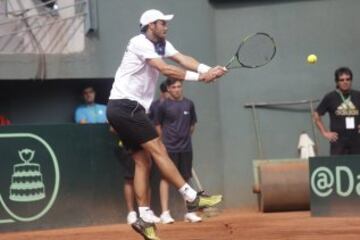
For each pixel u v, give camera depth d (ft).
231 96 112.88
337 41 113.50
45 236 86.58
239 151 112.78
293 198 103.19
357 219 90.17
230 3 112.98
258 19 113.09
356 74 113.39
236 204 112.47
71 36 112.27
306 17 113.50
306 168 104.58
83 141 96.02
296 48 113.19
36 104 113.70
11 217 92.32
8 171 92.38
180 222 95.66
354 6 113.60
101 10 110.32
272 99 112.98
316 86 113.09
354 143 100.89
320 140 112.68
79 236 84.99
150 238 64.59
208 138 111.65
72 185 95.20
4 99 112.98
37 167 93.61
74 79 111.96
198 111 111.34
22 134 93.15
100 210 96.53
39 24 112.98
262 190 103.45
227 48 112.68
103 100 115.44
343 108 100.78
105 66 110.52
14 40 112.06
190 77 61.93
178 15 111.45
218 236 78.07
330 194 93.97
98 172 96.58
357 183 92.89
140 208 65.00
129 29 110.83
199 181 111.04
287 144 113.19
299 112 113.09
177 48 111.24
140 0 110.93
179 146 96.37
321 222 87.92
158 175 99.81
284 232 79.15
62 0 113.91
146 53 62.13
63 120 114.32
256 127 112.88
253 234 78.43
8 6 113.70
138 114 63.16
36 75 108.37
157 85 109.19
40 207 93.56
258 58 98.22
